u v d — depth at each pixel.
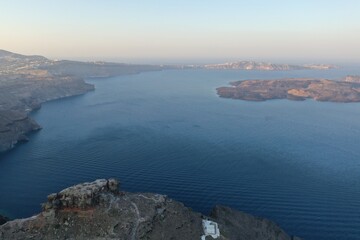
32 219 112.50
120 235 108.12
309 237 138.25
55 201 113.44
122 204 119.50
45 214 112.12
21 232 108.31
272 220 149.75
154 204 123.25
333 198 171.88
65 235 107.19
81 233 107.88
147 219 115.00
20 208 158.88
